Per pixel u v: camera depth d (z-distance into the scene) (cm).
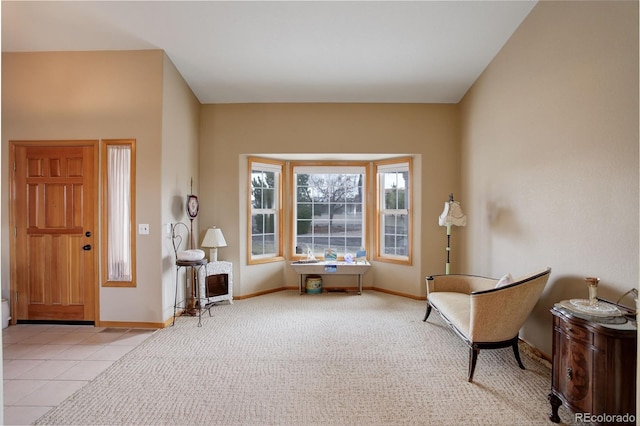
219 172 510
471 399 245
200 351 323
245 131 511
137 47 380
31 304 393
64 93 387
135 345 337
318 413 229
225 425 217
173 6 316
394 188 554
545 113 298
